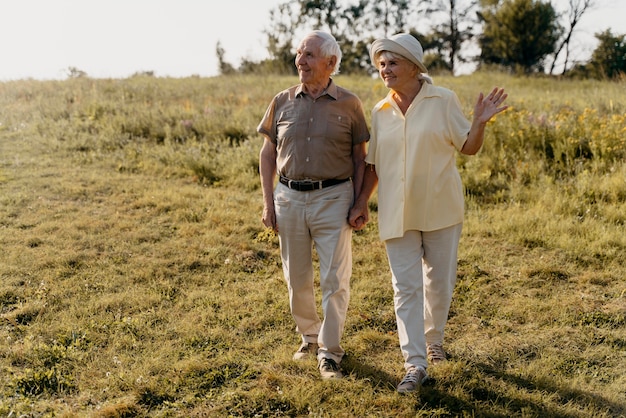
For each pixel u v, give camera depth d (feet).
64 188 26.53
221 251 19.80
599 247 18.84
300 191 12.23
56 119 42.19
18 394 11.78
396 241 12.18
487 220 21.90
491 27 112.88
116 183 27.63
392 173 11.98
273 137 12.78
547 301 16.03
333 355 12.67
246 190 27.25
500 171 26.96
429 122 11.73
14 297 16.25
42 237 20.49
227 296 16.61
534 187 24.75
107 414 11.07
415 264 12.09
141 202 24.68
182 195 25.81
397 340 14.24
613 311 15.21
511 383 12.24
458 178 12.28
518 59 109.60
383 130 12.14
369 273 18.17
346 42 124.06
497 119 30.17
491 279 17.43
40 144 35.17
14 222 22.09
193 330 14.51
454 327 14.88
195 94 53.57
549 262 18.37
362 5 121.29
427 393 11.73
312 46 11.69
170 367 12.78
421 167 11.80
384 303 16.24
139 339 14.12
